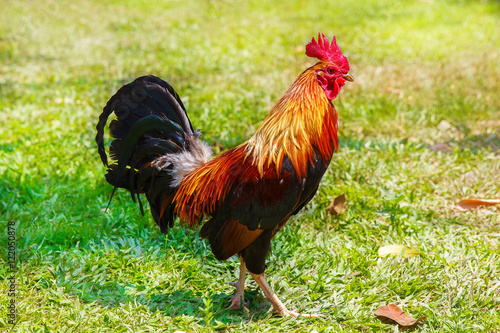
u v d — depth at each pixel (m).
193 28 11.64
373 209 4.95
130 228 4.62
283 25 11.89
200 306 3.77
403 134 6.46
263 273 3.97
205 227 3.59
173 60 9.25
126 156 3.68
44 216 4.74
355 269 4.10
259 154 3.38
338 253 4.29
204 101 7.46
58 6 13.13
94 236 4.50
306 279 4.01
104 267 4.05
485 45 10.13
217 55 9.52
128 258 4.20
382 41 10.48
